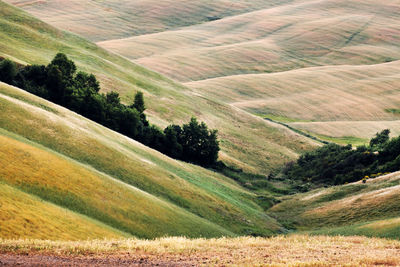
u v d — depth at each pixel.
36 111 54.22
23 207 28.77
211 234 45.25
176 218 44.84
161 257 21.98
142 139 86.19
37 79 85.00
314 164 97.19
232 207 59.66
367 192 61.81
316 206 63.59
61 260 19.80
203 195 58.59
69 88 83.56
